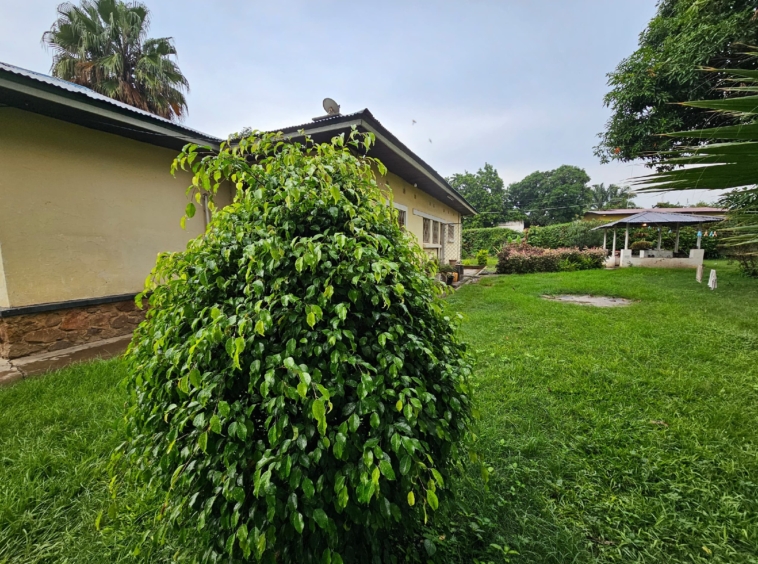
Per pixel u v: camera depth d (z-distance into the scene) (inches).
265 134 57.5
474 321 201.8
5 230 136.7
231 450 37.4
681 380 114.6
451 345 54.5
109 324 170.6
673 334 166.2
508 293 307.6
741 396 104.3
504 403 103.2
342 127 162.9
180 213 205.8
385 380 41.8
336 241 41.7
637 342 156.4
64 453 78.7
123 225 176.7
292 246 42.9
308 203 48.1
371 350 43.0
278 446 38.1
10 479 70.3
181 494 43.3
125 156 176.6
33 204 144.0
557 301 271.3
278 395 36.7
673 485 69.0
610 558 55.2
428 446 42.6
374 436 38.5
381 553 46.2
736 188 28.8
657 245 593.9
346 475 36.6
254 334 39.5
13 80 118.4
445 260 432.5
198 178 50.6
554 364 132.0
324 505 38.1
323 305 41.1
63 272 154.2
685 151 26.1
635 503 65.5
